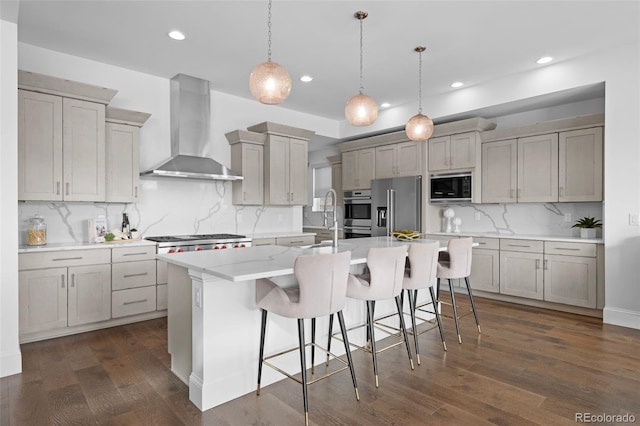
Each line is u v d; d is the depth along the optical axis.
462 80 4.50
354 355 2.91
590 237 4.10
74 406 2.13
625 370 2.61
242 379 2.28
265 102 2.41
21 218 3.49
